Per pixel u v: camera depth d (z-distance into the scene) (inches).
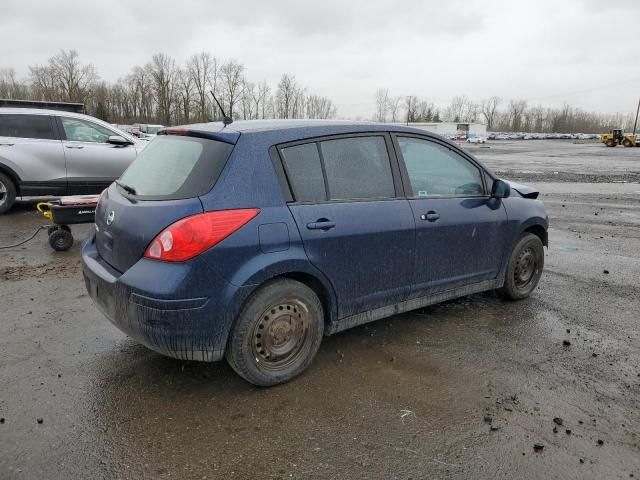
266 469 97.2
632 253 275.7
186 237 108.7
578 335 162.1
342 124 139.5
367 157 141.3
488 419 114.0
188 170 119.7
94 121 348.8
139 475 94.8
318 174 130.1
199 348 114.0
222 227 111.3
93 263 132.0
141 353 142.4
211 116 3065.9
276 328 123.2
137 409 115.5
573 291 206.2
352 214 132.9
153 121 3157.0
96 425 109.3
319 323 131.0
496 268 177.3
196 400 119.6
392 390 126.2
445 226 154.8
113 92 3213.6
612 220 382.0
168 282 108.2
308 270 124.7
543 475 96.7
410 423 112.4
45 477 93.4
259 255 116.3
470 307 184.2
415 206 147.9
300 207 124.0
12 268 220.2
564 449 104.4
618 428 112.1
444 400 122.0
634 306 189.8
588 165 983.0
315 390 125.3
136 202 120.9
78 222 245.4
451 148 163.6
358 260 134.8
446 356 145.1
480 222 166.1
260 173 119.6
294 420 112.7
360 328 163.5
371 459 100.4
